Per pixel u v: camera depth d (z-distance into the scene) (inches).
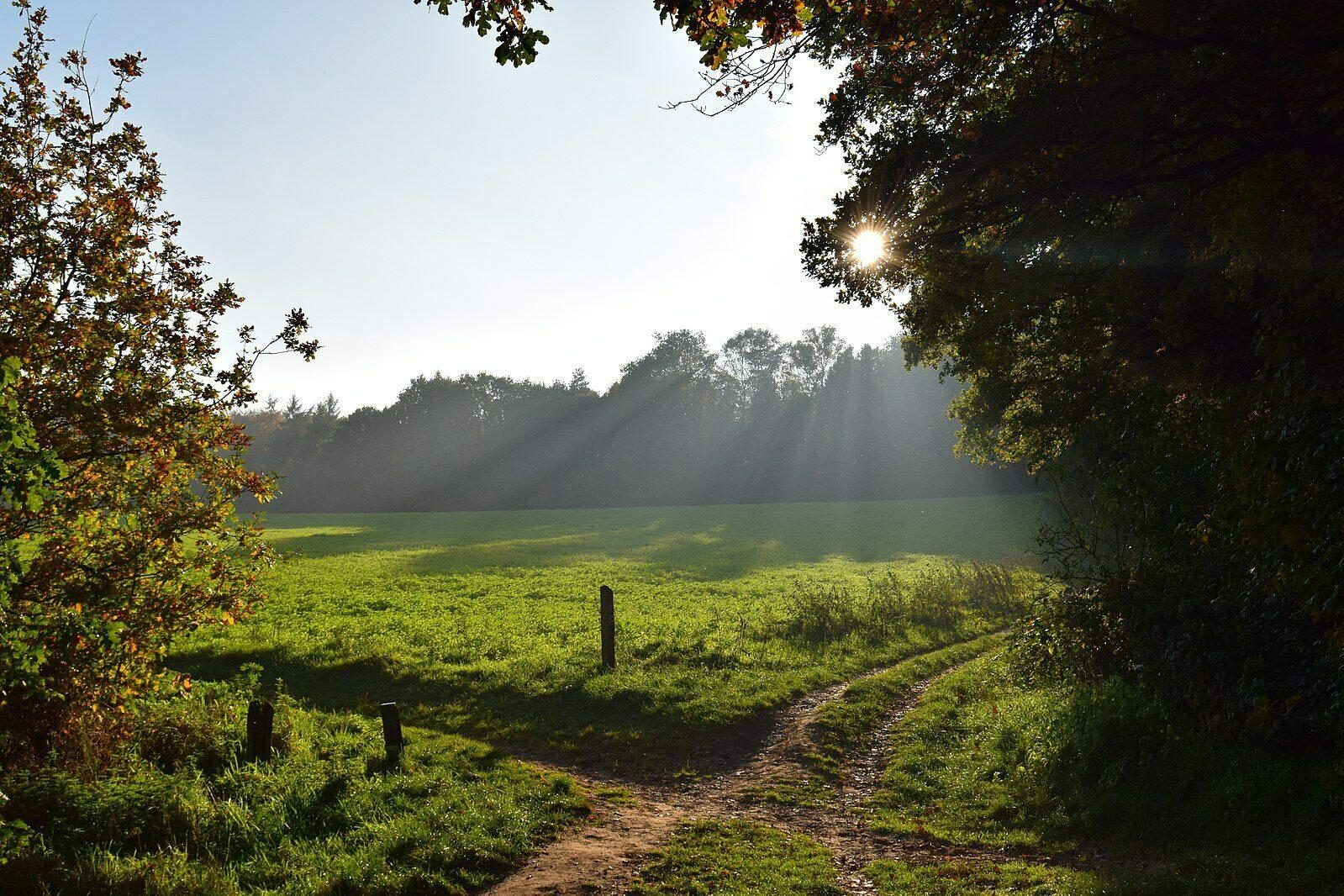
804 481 3644.2
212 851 350.0
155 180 460.4
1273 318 371.9
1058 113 356.2
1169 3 338.6
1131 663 477.4
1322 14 305.0
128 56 445.1
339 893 311.6
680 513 2994.6
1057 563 1299.2
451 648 860.6
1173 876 296.0
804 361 5093.5
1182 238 530.0
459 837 360.8
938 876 332.8
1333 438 258.4
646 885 323.9
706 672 728.3
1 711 401.4
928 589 1050.1
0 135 417.1
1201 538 394.3
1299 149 348.8
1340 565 250.2
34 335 396.2
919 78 395.5
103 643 379.6
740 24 322.0
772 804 445.4
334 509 4552.2
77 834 342.3
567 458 4247.0
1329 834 298.2
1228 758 366.9
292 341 461.4
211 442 459.5
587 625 987.9
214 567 455.5
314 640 902.4
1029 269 442.3
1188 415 463.5
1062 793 415.2
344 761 478.3
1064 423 681.0
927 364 802.8
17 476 270.1
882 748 551.2
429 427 4650.6
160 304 440.8
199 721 499.2
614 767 516.4
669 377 4195.4
